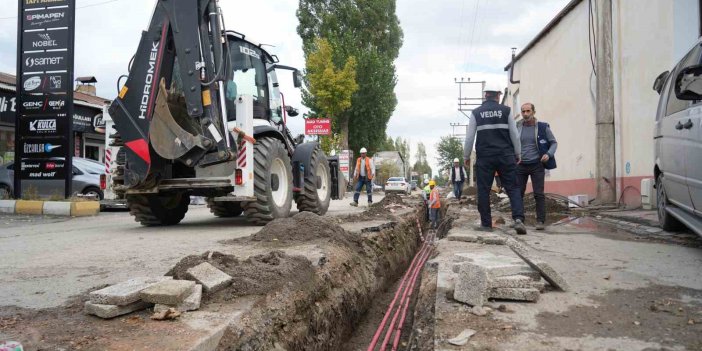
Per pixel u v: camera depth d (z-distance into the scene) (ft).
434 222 50.70
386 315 16.83
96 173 46.44
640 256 15.12
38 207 37.58
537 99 54.60
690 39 27.37
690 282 11.64
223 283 10.52
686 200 16.96
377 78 102.94
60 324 8.63
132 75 24.11
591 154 38.93
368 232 22.47
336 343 13.58
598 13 34.14
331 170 37.65
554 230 22.36
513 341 8.07
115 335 8.02
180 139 23.39
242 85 27.02
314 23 112.47
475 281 10.04
